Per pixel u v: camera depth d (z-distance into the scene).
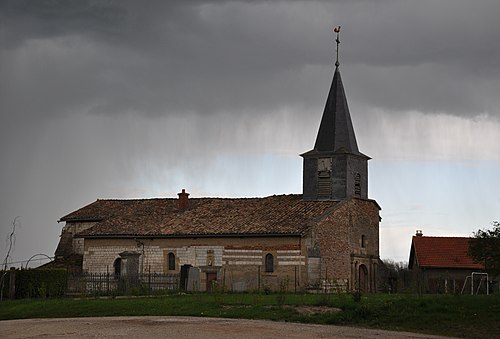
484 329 32.75
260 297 44.28
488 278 66.88
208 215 69.50
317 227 63.53
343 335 30.56
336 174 68.62
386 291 69.81
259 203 70.50
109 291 56.72
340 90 71.00
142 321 35.56
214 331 31.36
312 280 62.25
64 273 58.34
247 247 64.56
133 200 77.19
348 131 69.94
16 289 55.09
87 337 30.20
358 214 69.06
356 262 67.75
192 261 66.44
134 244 68.94
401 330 33.09
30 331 32.78
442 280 73.94
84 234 70.62
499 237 58.81
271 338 29.38
